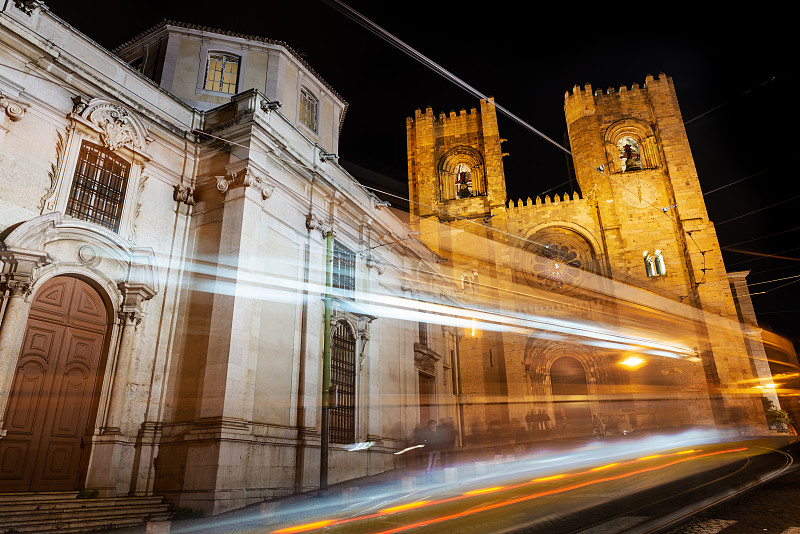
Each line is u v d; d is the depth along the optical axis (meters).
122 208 14.46
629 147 45.00
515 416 36.09
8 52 12.34
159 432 13.86
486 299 40.22
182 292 15.45
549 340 38.41
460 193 46.84
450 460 21.81
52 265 12.49
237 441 13.37
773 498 8.54
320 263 18.77
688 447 24.98
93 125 13.80
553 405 36.78
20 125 12.45
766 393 37.72
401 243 25.73
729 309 37.06
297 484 15.45
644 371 36.91
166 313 14.96
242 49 21.45
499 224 42.78
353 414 19.33
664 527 6.77
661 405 35.81
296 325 17.09
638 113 45.19
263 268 15.98
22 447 11.49
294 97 22.41
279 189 17.39
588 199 42.53
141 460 13.28
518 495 11.63
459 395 30.91
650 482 11.77
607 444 30.16
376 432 20.48
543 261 42.00
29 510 9.95
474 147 47.56
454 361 31.53
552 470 17.78
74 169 13.39
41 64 12.92
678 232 40.59
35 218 12.02
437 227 44.22
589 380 37.00
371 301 22.12
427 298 29.28
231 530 9.94
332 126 24.86
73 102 13.69
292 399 16.27
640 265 40.12
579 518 7.82
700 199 40.66
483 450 27.95
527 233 42.72
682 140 42.81
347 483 16.95
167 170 15.93
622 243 40.75
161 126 15.75
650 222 41.28
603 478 13.64
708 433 34.50
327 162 21.02
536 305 40.22
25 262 11.63
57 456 12.08
